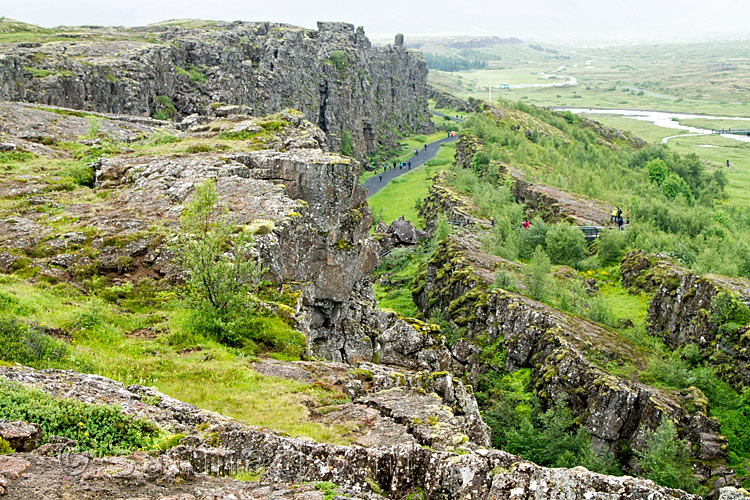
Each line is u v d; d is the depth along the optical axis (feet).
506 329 205.98
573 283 246.47
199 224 124.47
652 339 206.39
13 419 58.08
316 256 155.74
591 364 176.35
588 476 61.00
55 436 57.11
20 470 49.80
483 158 460.14
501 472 63.98
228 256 122.93
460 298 233.14
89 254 126.41
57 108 267.59
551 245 292.81
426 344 148.46
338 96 600.80
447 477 65.26
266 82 476.13
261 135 210.79
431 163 619.26
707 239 290.35
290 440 67.00
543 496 60.90
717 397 174.09
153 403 71.41
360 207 175.11
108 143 213.25
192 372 92.94
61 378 72.59
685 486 148.46
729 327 187.01
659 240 279.69
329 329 159.12
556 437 163.84
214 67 426.92
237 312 114.11
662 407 161.79
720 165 636.48
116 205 151.94
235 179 160.86
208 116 264.31
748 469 153.69
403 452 67.26
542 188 392.68
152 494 50.01
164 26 584.40
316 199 163.12
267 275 131.34
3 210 146.10
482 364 203.62
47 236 131.34
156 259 128.16
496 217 331.77
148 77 358.02
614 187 440.04
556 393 174.81
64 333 98.48
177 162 174.40
